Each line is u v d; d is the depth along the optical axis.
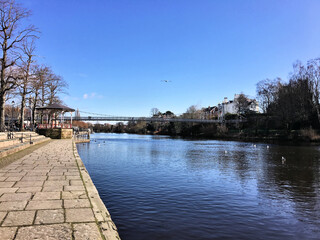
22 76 28.02
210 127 99.44
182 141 67.00
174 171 19.81
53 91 48.34
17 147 17.92
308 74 59.53
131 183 15.26
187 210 10.40
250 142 60.44
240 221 9.34
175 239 7.68
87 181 8.53
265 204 11.49
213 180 16.47
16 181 8.41
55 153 17.44
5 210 5.45
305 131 57.19
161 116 154.50
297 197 12.67
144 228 8.43
